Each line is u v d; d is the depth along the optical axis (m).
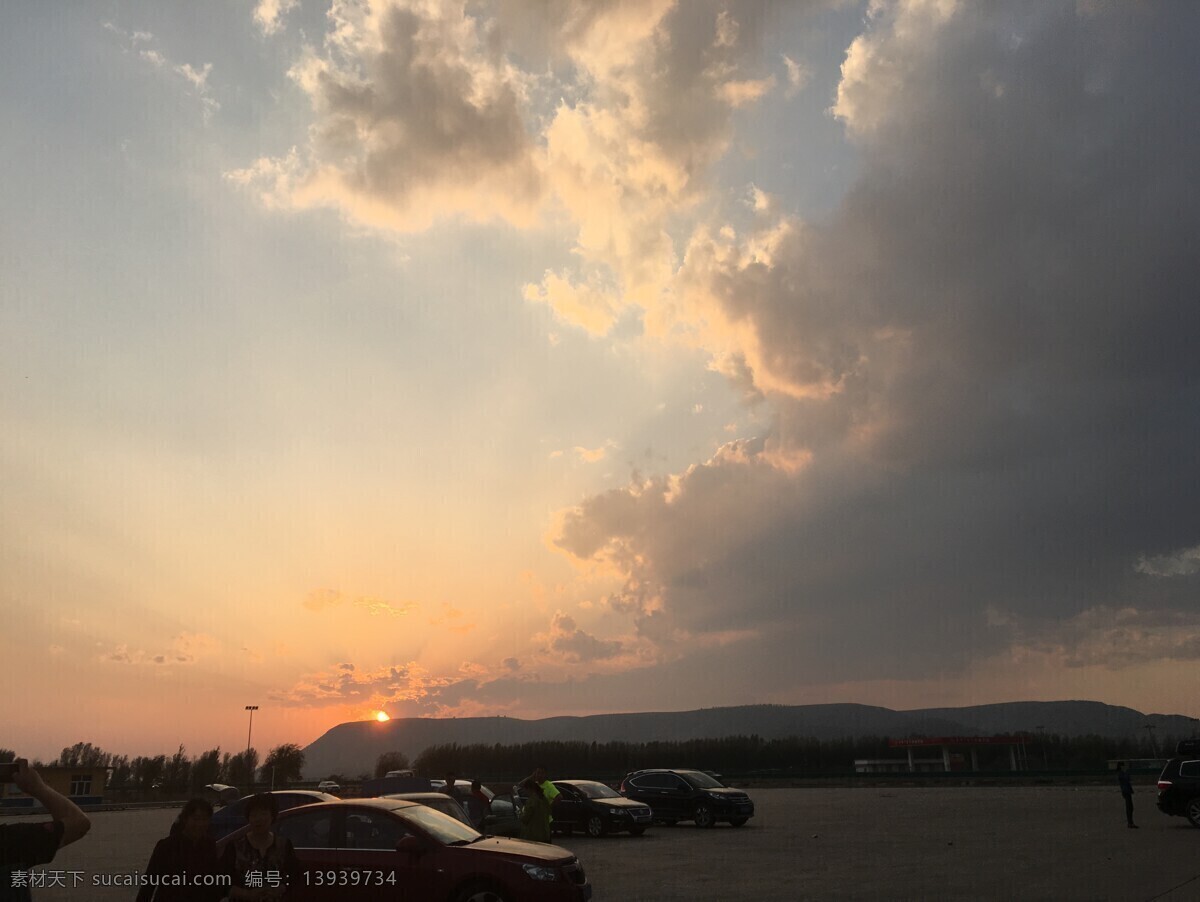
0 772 5.11
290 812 12.15
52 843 5.02
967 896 14.80
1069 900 14.06
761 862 20.75
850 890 15.87
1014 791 57.28
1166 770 27.33
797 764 130.25
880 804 45.91
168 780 102.69
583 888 11.48
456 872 11.27
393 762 128.12
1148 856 19.52
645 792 34.41
